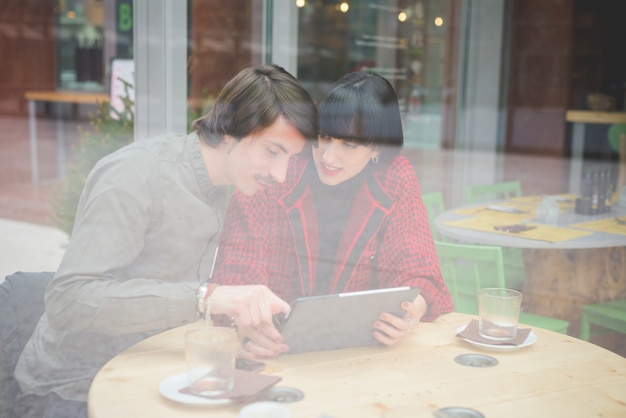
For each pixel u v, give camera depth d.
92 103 2.65
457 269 1.70
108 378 1.06
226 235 1.40
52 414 1.26
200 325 1.28
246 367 1.11
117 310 1.19
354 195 1.43
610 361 1.17
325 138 1.36
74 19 2.77
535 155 4.52
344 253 1.42
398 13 4.43
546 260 2.02
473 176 4.37
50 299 1.21
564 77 4.91
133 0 2.67
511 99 5.00
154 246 1.31
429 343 1.24
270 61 3.12
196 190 1.32
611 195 2.52
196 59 2.69
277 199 1.39
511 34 5.04
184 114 2.57
